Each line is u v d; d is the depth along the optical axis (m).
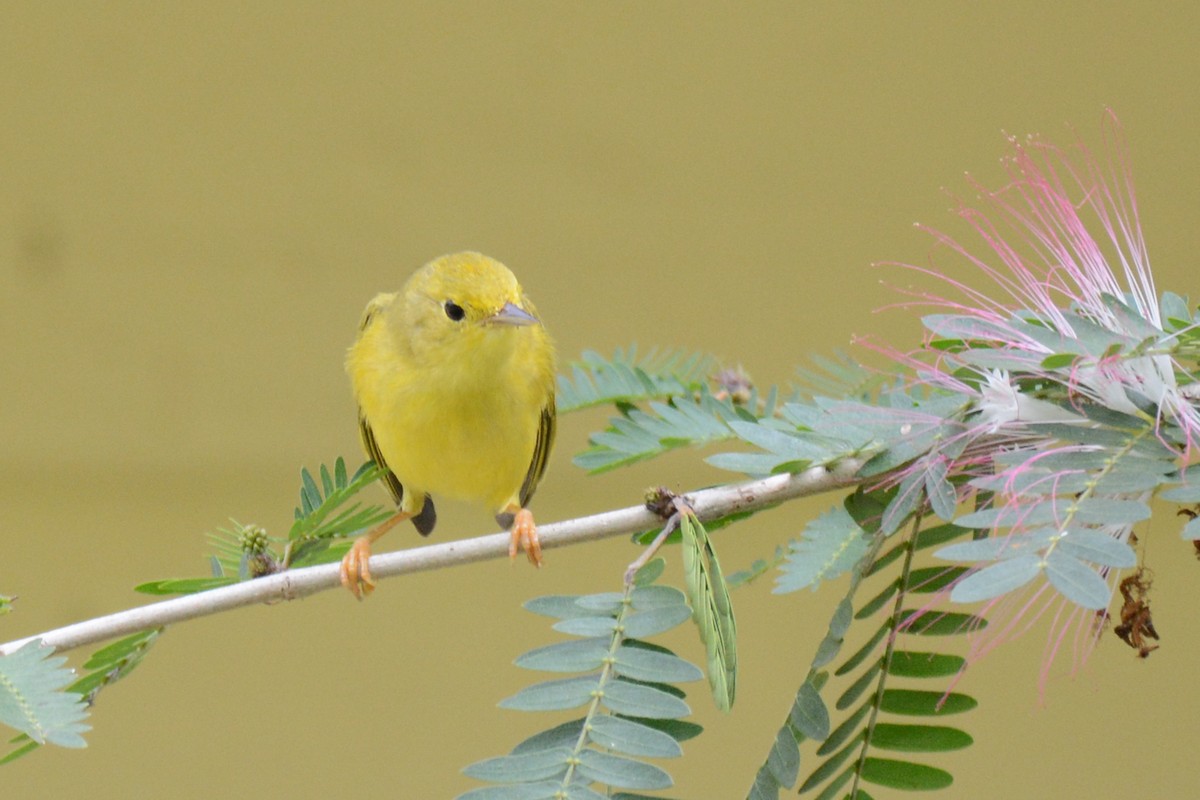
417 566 7.02
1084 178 7.38
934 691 5.50
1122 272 6.09
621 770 4.81
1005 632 5.20
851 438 6.07
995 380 5.75
